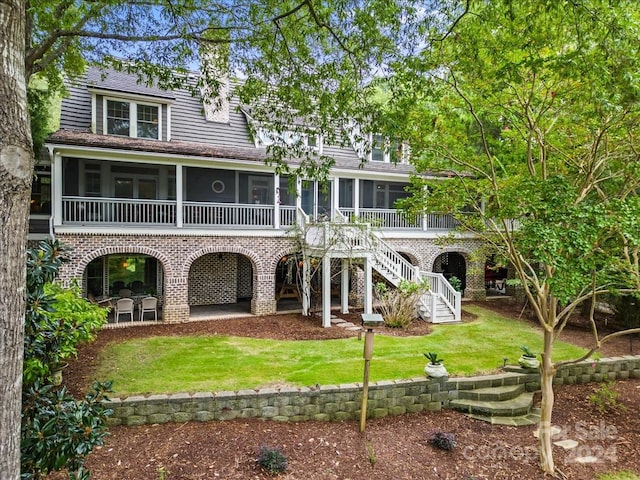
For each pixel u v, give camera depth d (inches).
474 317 567.8
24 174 88.0
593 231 179.0
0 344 85.4
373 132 255.3
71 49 291.0
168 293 516.1
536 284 231.9
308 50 246.5
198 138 604.1
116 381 294.7
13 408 88.4
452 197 271.7
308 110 270.1
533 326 513.0
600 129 231.8
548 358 227.9
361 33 220.5
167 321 514.0
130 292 589.0
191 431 240.1
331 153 677.9
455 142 290.0
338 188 655.1
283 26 240.5
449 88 262.4
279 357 362.9
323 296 497.7
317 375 311.7
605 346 427.2
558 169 285.7
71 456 140.8
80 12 265.0
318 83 258.1
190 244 527.5
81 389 279.4
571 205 192.9
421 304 547.5
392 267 564.1
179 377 304.8
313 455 223.8
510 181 274.5
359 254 516.4
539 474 220.2
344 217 546.3
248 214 585.6
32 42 265.0
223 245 545.3
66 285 461.7
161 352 376.8
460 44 222.7
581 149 274.1
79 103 550.3
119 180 567.2
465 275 750.5
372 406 275.9
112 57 293.3
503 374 321.7
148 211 563.2
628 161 233.9
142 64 268.4
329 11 220.7
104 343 407.5
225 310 601.6
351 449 233.3
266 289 570.9
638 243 172.7
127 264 611.8
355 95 247.1
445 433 244.1
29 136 90.4
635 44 174.6
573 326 518.6
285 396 263.4
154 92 567.8
